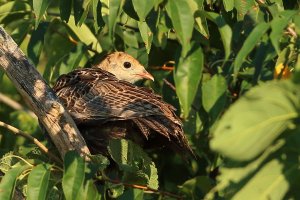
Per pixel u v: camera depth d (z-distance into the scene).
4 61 10.66
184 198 11.12
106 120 11.66
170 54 13.98
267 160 7.14
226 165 7.31
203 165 13.56
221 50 12.98
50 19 13.63
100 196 9.50
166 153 13.98
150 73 14.10
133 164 10.59
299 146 6.99
